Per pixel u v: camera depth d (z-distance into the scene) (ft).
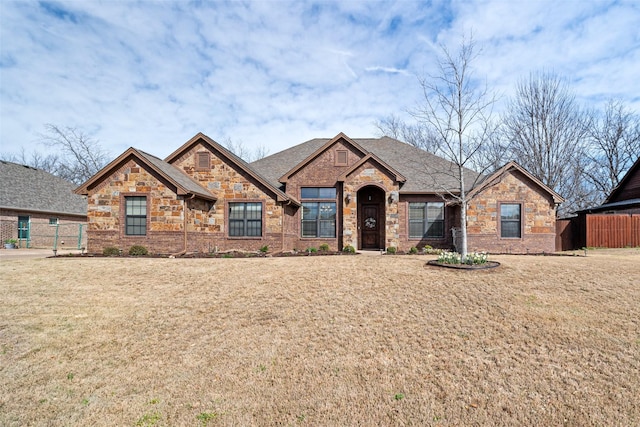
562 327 20.08
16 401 14.17
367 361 17.11
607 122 104.53
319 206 60.39
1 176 80.53
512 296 25.13
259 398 14.34
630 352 17.25
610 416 12.78
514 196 56.80
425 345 18.54
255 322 22.08
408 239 59.57
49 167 155.53
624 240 61.72
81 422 12.91
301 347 18.69
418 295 25.90
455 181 60.59
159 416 13.24
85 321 22.67
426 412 13.25
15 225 77.10
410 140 121.90
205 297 27.09
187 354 18.21
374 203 62.69
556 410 13.20
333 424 12.66
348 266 36.19
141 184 50.16
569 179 104.27
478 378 15.43
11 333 20.76
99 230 50.42
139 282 31.65
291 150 73.97
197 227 53.52
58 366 17.06
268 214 55.36
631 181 82.23
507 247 56.24
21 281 32.14
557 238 65.10
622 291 26.07
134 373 16.43
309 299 25.82
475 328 20.33
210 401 14.19
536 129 97.96
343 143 60.59
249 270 35.37
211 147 57.11
